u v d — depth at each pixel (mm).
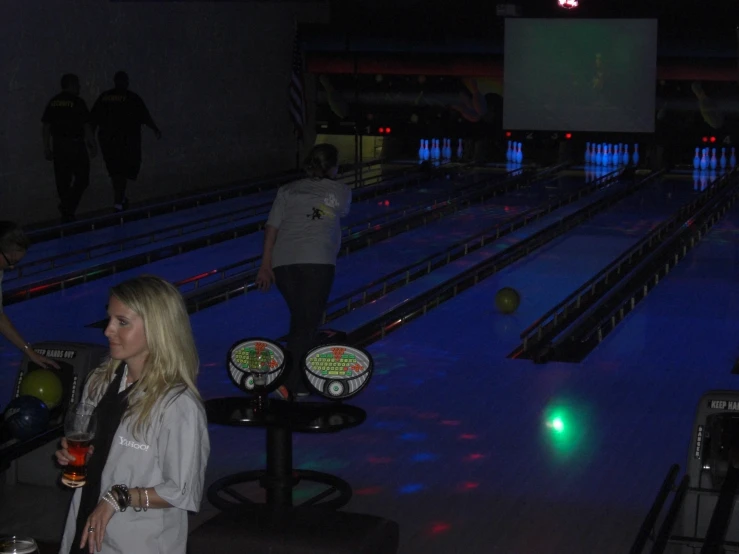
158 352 2666
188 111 15062
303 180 5766
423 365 6734
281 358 3895
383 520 3316
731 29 16875
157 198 14289
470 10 17719
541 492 4555
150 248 10680
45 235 11211
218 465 4875
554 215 13383
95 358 4441
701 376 6461
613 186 16359
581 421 5570
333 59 18062
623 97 17484
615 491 4574
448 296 8836
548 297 8805
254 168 17062
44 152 11602
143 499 2621
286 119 18062
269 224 5719
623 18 17250
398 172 17625
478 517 4273
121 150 12211
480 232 11172
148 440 2654
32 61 11773
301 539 3133
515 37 17594
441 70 17922
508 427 5465
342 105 18219
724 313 8148
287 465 3920
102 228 11867
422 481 4684
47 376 4277
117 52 13344
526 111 17828
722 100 17156
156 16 14102
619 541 4043
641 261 10234
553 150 19828
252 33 16719
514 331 7676
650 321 7922
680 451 5105
